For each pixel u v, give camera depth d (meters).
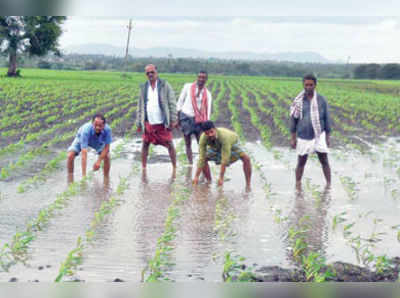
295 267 4.94
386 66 118.62
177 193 7.74
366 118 20.64
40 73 64.31
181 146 12.23
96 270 4.73
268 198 7.65
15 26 48.62
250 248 5.46
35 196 7.51
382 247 5.61
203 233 5.94
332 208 7.20
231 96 31.25
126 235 5.79
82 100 25.25
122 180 8.44
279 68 137.00
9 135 13.72
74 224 6.16
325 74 137.38
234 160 8.46
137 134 14.50
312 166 10.41
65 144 12.34
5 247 5.00
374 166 10.49
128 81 50.59
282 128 15.72
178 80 56.34
